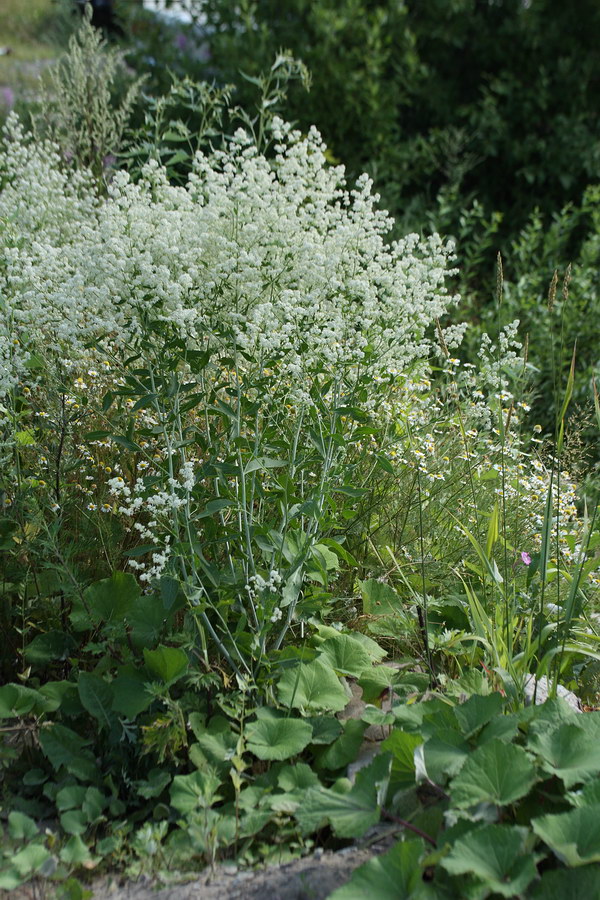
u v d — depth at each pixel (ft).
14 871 7.50
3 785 9.05
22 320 10.44
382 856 6.88
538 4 25.12
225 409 9.91
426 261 11.85
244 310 10.37
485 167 25.40
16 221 13.05
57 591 10.82
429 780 7.80
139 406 9.39
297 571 10.02
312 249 10.58
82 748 9.23
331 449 10.24
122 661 9.89
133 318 9.80
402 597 11.73
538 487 12.67
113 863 7.98
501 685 9.41
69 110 18.07
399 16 24.82
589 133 24.57
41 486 10.87
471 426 13.61
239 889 7.43
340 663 10.03
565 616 9.53
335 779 8.88
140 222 10.05
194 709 9.27
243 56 23.15
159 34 24.77
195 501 10.39
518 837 6.79
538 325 19.04
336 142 23.44
